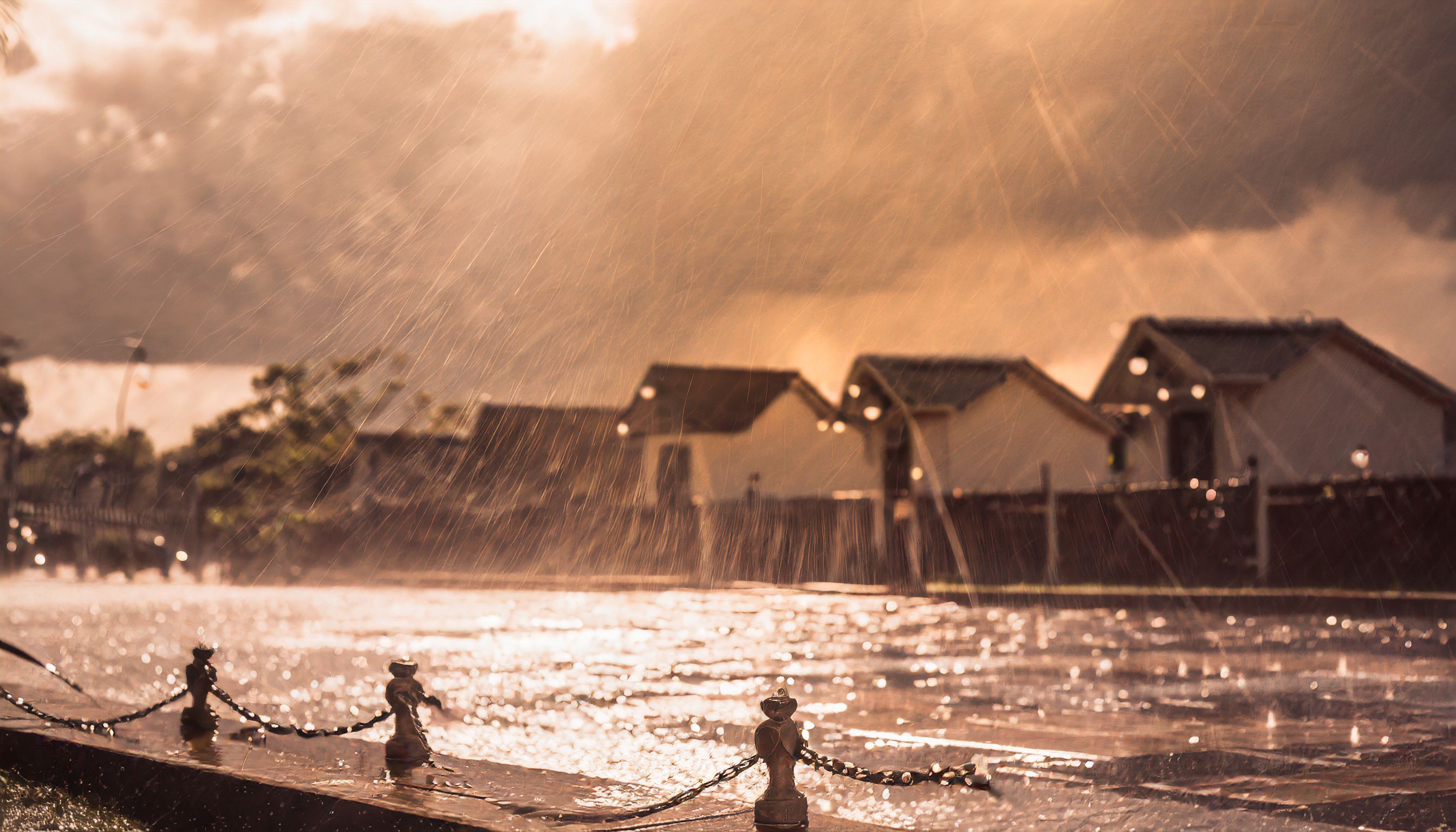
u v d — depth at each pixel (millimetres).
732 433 54906
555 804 6922
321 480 57469
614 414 55188
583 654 19094
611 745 10711
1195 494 34250
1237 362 41812
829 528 44594
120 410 52250
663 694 14227
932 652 18984
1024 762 9633
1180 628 23391
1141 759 9672
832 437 53344
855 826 6578
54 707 10375
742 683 15227
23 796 8492
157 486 62500
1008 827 7457
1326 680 14797
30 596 39281
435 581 50062
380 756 8594
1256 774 9016
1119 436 46781
